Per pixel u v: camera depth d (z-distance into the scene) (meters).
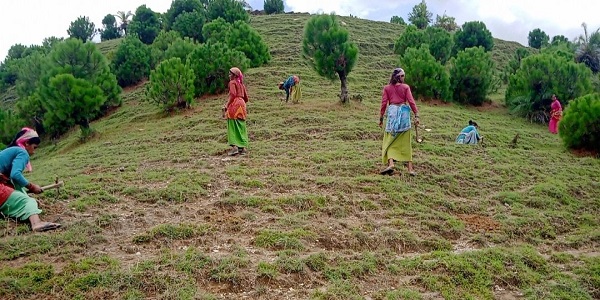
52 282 4.31
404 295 4.51
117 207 6.69
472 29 33.59
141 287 4.30
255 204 6.85
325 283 4.71
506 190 9.05
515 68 28.16
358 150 11.02
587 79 19.70
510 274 5.23
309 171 9.09
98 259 4.80
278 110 16.56
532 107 19.80
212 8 36.81
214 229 5.88
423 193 8.07
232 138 10.45
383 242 5.88
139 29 40.50
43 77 18.69
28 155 5.95
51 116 18.17
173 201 7.02
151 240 5.44
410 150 8.76
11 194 5.62
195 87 20.09
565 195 8.84
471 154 11.71
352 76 24.45
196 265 4.70
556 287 5.05
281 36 34.69
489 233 6.68
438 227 6.59
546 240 6.78
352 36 34.94
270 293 4.43
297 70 24.62
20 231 5.47
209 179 8.11
